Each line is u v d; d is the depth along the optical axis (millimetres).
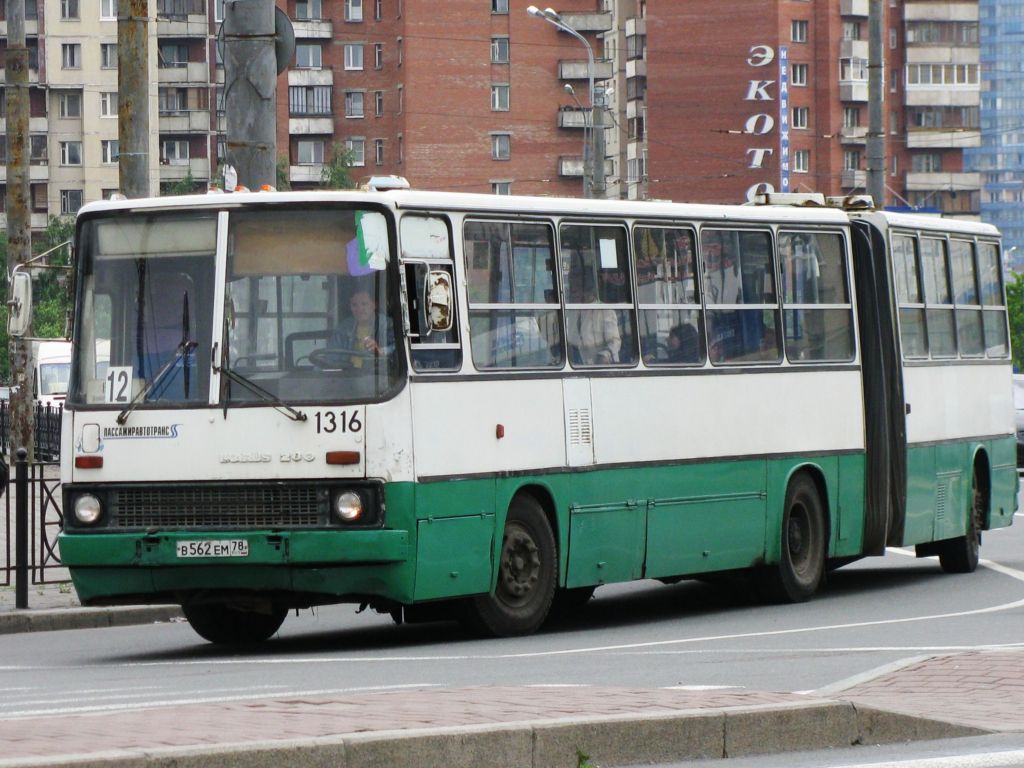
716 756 12820
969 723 13930
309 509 20312
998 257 33812
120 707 14734
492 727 11898
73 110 188750
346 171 175625
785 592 26672
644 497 23906
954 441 31156
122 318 21188
